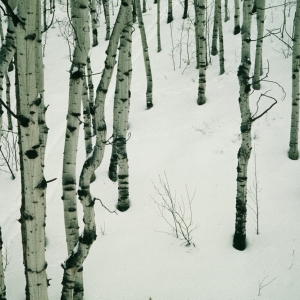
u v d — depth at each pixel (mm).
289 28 12984
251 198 6051
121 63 5305
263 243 5207
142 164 7480
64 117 10875
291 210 5668
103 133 3184
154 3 22859
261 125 7938
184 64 12797
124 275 4879
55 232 5930
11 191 7711
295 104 6469
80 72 2984
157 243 5426
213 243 5324
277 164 6730
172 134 8391
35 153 2352
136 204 6387
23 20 2072
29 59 2145
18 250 5621
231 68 11273
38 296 2701
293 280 4559
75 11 2834
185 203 6188
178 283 4699
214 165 6992
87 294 4594
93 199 3217
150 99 10008
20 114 2250
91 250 5402
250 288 4535
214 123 8383
